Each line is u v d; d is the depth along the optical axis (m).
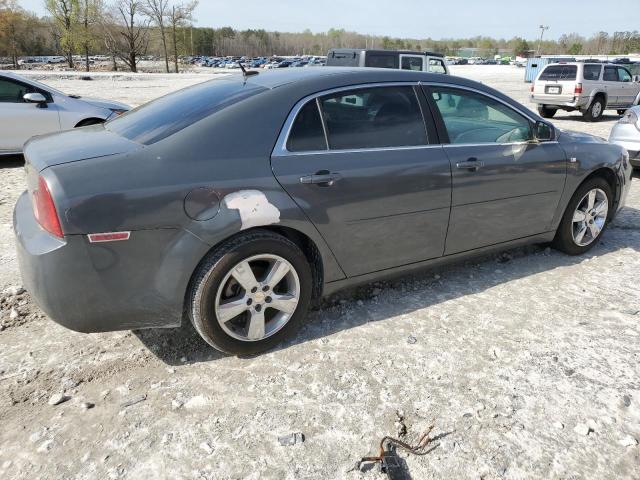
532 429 2.50
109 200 2.49
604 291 3.89
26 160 2.94
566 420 2.56
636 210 5.87
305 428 2.49
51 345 3.13
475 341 3.21
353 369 2.93
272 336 3.04
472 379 2.85
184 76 40.22
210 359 3.02
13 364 2.94
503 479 2.23
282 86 3.07
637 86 16.20
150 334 3.25
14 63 74.00
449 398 2.71
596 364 2.99
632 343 3.20
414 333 3.29
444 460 2.32
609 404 2.67
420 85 3.52
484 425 2.52
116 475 2.22
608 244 4.85
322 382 2.82
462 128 3.65
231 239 2.80
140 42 62.91
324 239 3.09
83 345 3.13
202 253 2.70
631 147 6.79
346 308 3.60
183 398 2.69
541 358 3.04
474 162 3.59
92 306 2.58
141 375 2.87
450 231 3.64
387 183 3.23
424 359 3.02
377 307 3.62
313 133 3.05
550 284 3.99
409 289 3.89
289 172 2.91
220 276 2.77
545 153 4.00
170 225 2.61
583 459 2.34
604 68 15.50
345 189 3.08
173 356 3.04
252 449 2.37
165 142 2.73
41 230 2.59
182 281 2.69
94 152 2.69
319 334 3.28
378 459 2.31
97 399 2.68
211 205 2.69
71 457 2.31
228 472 2.25
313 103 3.09
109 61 79.62
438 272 4.19
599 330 3.34
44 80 31.27
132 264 2.58
